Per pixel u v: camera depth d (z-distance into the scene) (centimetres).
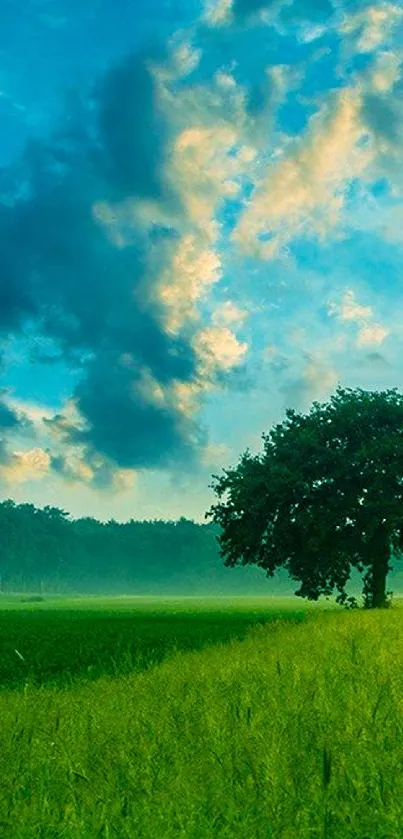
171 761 776
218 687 1192
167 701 1095
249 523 6688
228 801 624
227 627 5094
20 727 951
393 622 3350
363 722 878
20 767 768
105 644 3744
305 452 6638
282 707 984
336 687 1158
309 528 6506
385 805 615
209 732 862
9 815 630
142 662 1955
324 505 6562
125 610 10169
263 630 3378
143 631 4716
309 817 589
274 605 13012
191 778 698
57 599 19188
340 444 6819
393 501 6334
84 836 564
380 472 6359
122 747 825
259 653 1928
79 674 2114
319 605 12838
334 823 579
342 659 1590
